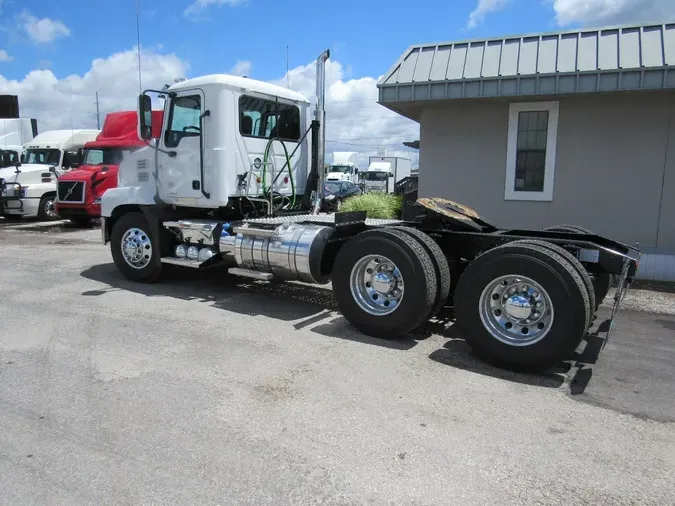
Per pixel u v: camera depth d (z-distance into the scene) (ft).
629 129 29.66
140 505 9.27
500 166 32.50
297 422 12.28
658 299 24.16
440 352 17.16
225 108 22.54
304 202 27.32
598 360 16.66
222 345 17.47
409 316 17.35
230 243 22.68
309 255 20.11
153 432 11.71
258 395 13.66
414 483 10.02
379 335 18.30
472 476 10.27
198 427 11.96
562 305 14.57
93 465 10.43
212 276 28.50
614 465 10.76
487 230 20.75
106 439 11.39
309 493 9.67
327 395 13.73
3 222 58.70
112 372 15.07
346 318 18.89
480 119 32.58
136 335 18.40
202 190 23.25
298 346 17.48
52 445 11.15
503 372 15.56
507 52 29.32
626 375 15.47
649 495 9.77
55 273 29.37
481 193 33.12
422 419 12.53
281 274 21.31
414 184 61.26
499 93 28.86
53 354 16.48
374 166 136.67
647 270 27.89
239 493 9.63
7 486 9.76
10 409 12.75
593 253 16.26
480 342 15.94
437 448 11.27
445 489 9.84
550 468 10.60
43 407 12.86
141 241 26.11
